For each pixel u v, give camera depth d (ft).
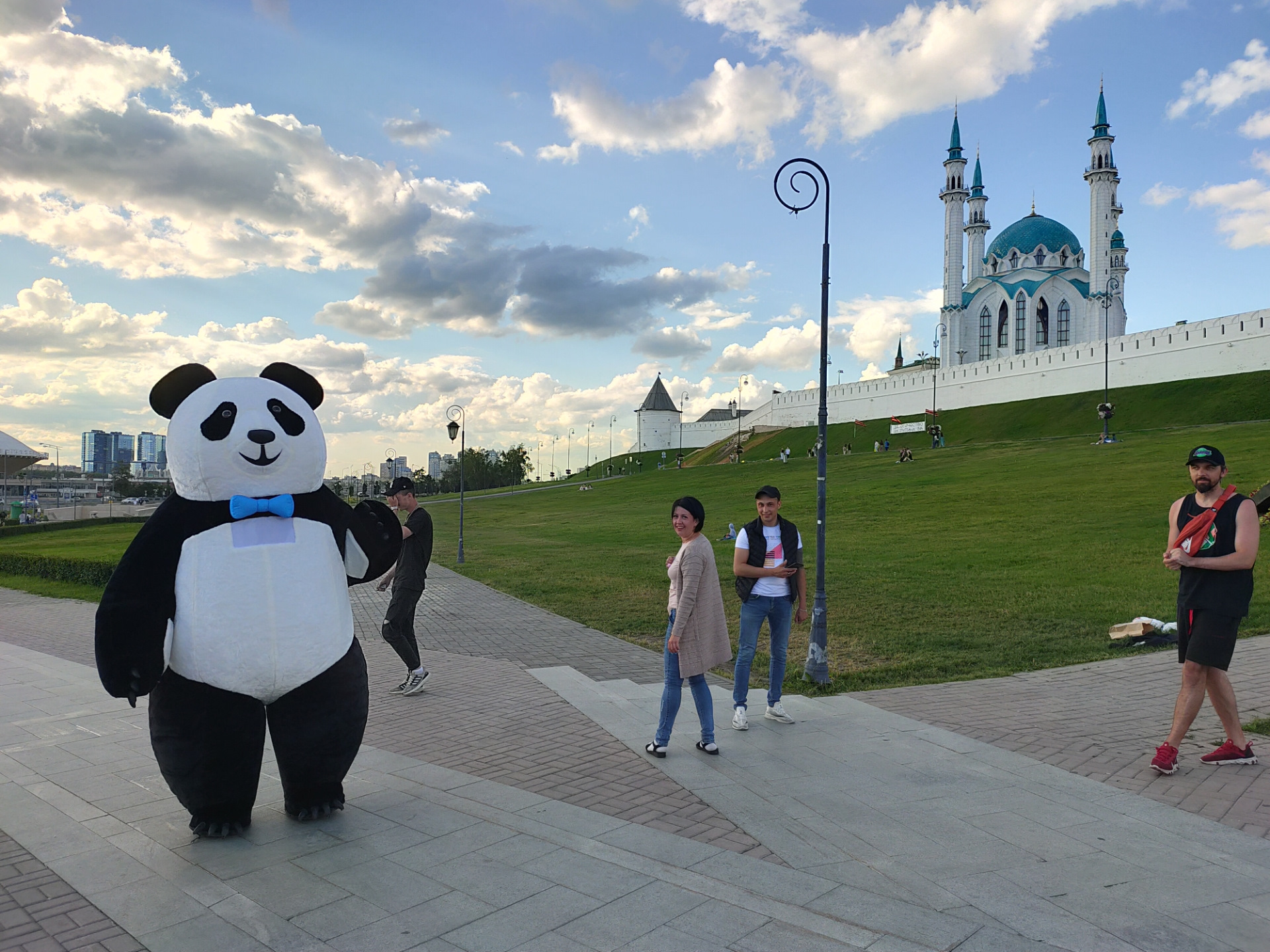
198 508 15.93
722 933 12.43
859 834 16.38
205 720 15.48
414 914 13.08
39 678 32.76
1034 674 31.81
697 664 21.43
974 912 13.10
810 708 26.91
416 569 29.01
